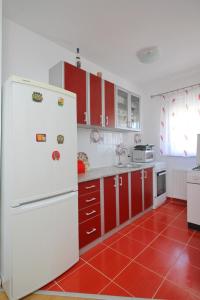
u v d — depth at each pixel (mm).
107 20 2047
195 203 2578
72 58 2695
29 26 2154
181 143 3660
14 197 1372
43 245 1543
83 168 2590
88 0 1764
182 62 3076
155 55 2705
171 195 3934
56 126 1645
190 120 3537
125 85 3820
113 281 1628
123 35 2320
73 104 1821
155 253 2045
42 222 1534
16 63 2104
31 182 1467
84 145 2900
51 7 1854
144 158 3662
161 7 1861
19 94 1401
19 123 1398
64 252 1714
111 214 2471
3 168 1511
